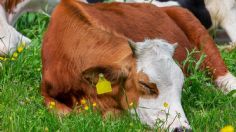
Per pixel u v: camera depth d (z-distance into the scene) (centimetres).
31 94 1070
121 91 988
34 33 1367
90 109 991
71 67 1031
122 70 984
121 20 1105
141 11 1162
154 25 1151
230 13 1490
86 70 1002
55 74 1046
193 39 1230
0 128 938
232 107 1063
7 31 1259
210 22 1495
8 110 980
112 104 1002
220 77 1202
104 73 995
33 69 1130
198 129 952
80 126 927
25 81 1112
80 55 1026
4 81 1091
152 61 969
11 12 1337
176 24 1212
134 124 952
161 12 1195
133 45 979
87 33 1038
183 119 935
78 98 1038
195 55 1195
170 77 963
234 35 1486
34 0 1362
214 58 1216
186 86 1093
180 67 1088
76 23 1055
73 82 1030
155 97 960
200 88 1108
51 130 938
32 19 1411
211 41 1230
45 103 1043
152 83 959
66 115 995
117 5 1149
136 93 973
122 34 1069
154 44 986
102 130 925
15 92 1053
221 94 1111
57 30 1070
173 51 995
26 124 938
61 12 1084
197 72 1141
